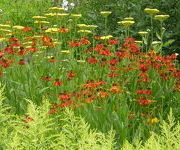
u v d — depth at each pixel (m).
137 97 5.85
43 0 12.78
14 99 5.87
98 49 6.34
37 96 6.04
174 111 5.82
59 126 4.37
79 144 2.98
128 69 6.11
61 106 4.88
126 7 9.53
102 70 6.46
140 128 4.86
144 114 5.30
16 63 6.98
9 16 12.20
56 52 7.80
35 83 6.49
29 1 12.84
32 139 3.05
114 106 5.48
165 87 6.41
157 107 5.95
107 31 9.69
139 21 8.95
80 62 7.42
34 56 7.68
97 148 2.86
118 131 4.88
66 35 10.02
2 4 13.05
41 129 3.10
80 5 11.73
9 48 6.45
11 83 6.34
